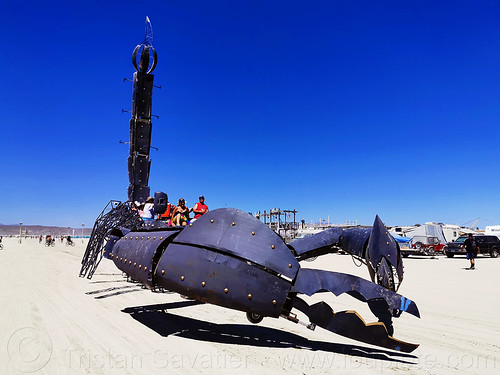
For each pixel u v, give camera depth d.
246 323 4.32
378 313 3.11
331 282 2.81
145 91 8.56
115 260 4.16
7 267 11.20
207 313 4.81
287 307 2.97
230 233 3.02
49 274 9.23
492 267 16.62
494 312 5.61
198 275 2.93
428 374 2.74
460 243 27.27
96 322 4.16
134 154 8.54
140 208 6.61
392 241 2.96
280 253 2.91
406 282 10.16
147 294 6.16
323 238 3.50
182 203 6.33
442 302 6.61
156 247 3.33
